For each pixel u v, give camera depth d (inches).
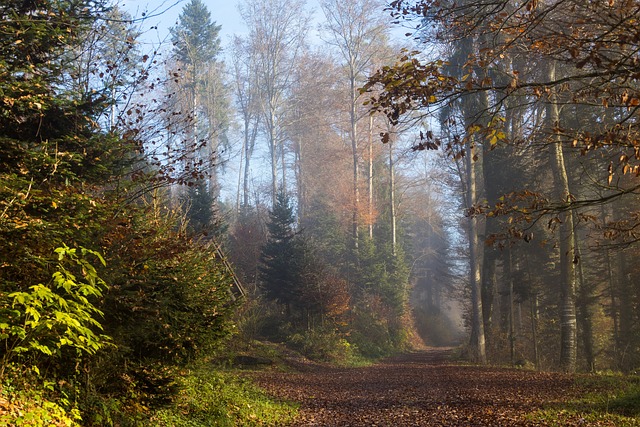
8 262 258.8
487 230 1302.9
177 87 1332.4
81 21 402.3
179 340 375.2
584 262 1374.3
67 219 291.9
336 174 2437.3
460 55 571.2
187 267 390.3
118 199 362.9
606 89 289.4
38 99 346.6
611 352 1298.0
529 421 424.2
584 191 1207.6
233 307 440.1
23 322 242.2
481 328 1222.9
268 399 583.2
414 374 914.1
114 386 329.7
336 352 1255.5
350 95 1925.4
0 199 265.6
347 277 2000.5
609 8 265.4
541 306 1596.9
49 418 235.5
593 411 458.9
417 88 272.5
